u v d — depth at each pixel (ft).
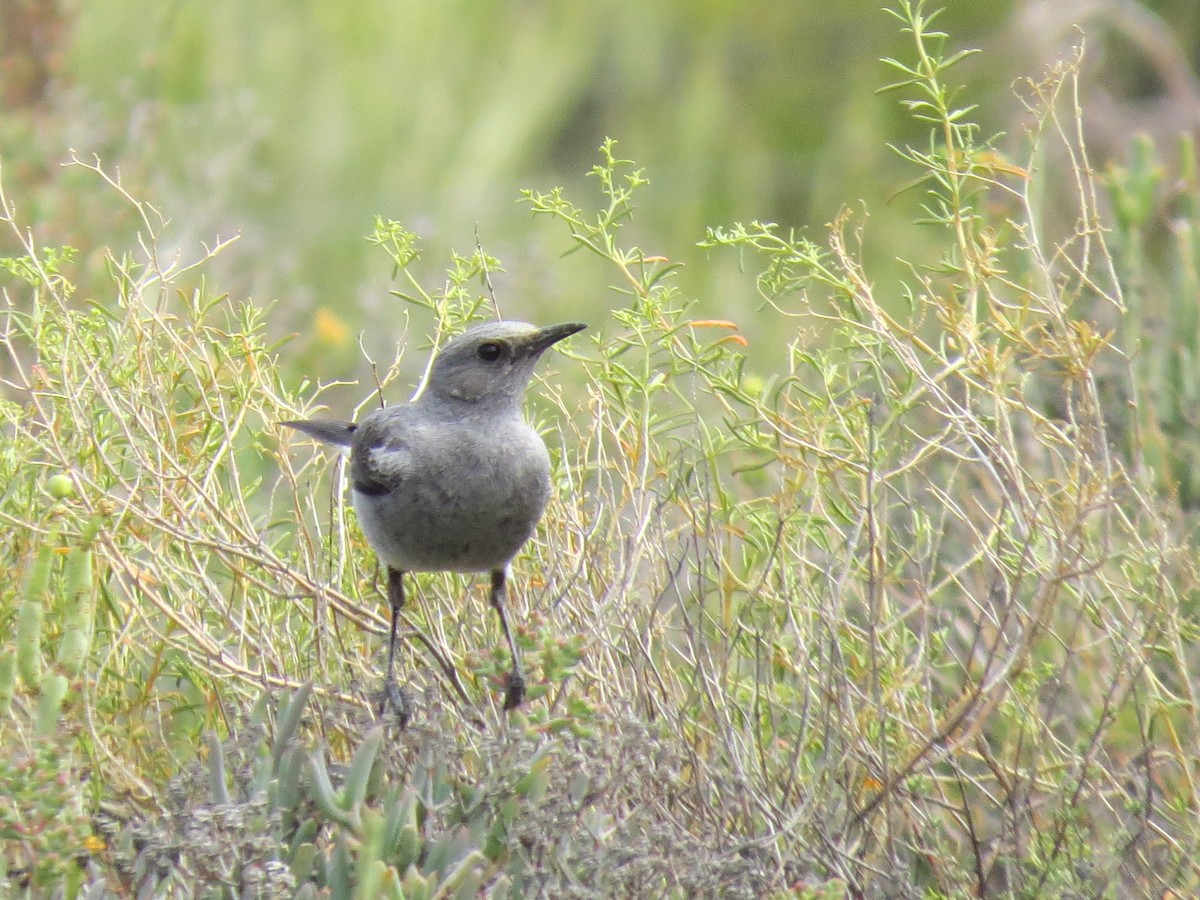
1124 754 33.94
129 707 31.50
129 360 34.09
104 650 32.73
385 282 62.13
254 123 66.64
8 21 61.31
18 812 24.97
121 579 31.71
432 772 27.22
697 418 33.40
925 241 79.30
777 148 97.19
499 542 32.48
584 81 97.25
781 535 31.81
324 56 84.28
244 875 24.29
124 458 33.12
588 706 26.76
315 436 34.78
